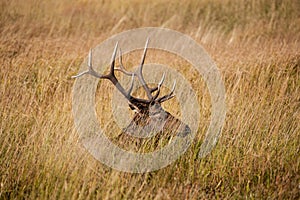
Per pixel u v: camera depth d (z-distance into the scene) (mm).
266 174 24547
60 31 54312
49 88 34281
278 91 34500
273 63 38938
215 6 62719
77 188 21719
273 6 60688
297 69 39031
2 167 23859
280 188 22984
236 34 53125
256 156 25062
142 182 23344
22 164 23719
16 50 43125
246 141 26625
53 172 23188
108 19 59500
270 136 27141
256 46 45781
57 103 30609
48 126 26516
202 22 58844
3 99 31078
